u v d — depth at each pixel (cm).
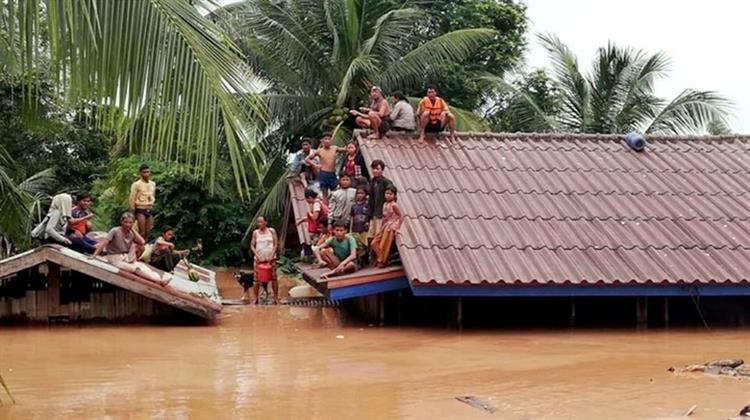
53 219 1409
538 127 2731
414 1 2725
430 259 1220
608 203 1420
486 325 1298
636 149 1630
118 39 576
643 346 1084
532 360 973
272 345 1103
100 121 598
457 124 2478
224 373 901
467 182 1453
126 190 2508
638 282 1196
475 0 3036
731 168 1573
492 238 1288
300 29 2494
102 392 804
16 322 1324
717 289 1212
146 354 1034
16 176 2075
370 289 1230
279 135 2598
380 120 1595
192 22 597
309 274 1456
